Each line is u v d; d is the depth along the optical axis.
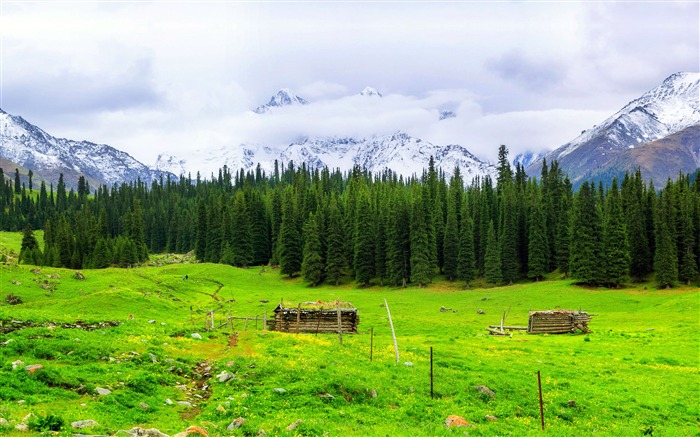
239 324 61.00
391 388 29.45
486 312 88.81
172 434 19.84
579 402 30.38
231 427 21.39
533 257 128.75
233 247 158.62
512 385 32.00
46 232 167.75
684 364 42.78
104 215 191.00
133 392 24.67
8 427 16.91
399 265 130.62
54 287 87.56
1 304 74.62
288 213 146.25
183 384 28.19
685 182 137.88
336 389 27.70
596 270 110.62
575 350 48.56
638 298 94.69
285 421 22.56
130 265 153.38
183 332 42.09
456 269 136.25
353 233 146.75
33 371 23.88
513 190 152.25
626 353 47.09
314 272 134.38
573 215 117.81
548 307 90.56
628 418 28.84
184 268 137.75
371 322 68.75
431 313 87.06
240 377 28.92
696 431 27.16
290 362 32.22
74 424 18.62
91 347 30.52
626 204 128.38
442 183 195.12
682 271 111.31
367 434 21.12
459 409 27.31
